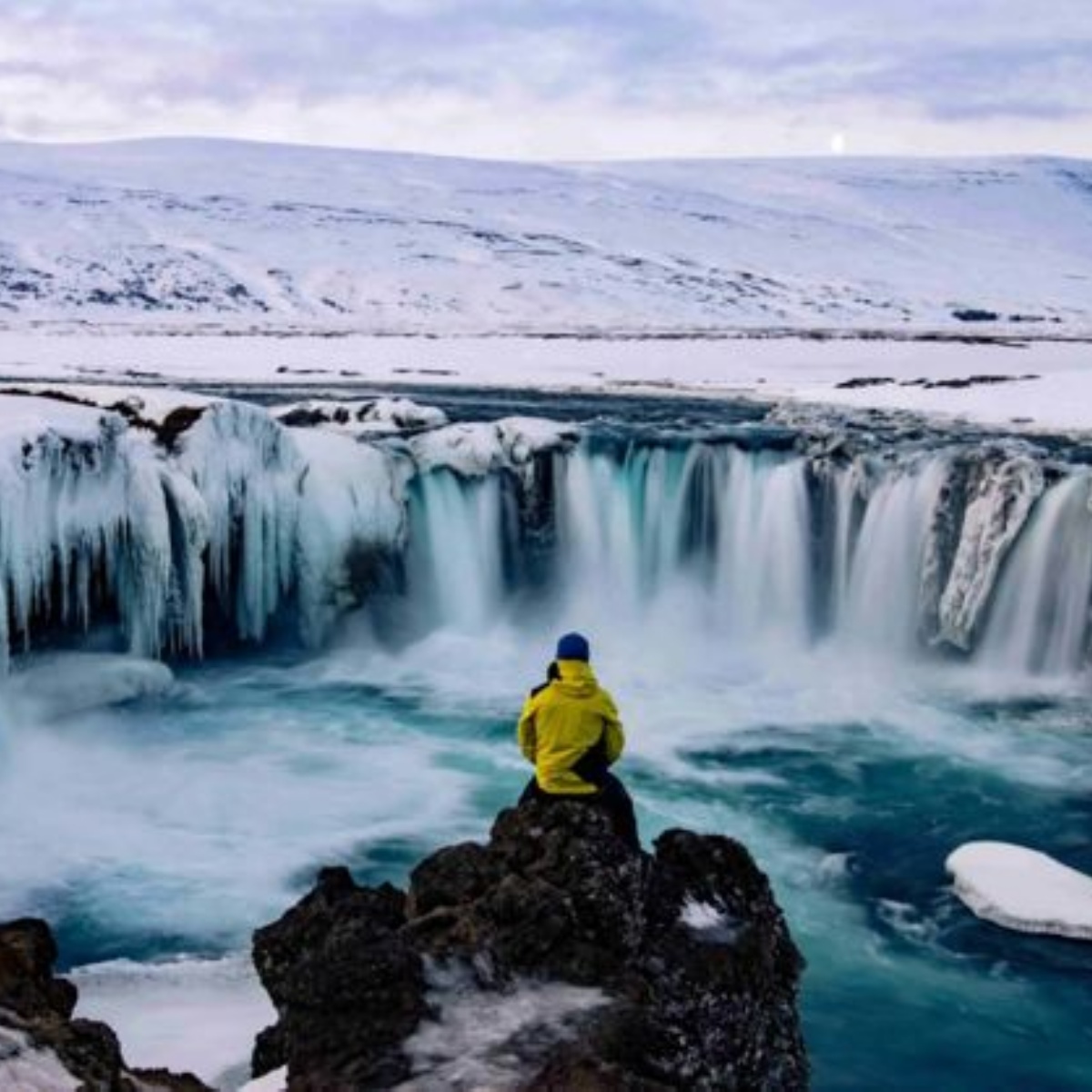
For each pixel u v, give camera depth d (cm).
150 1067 730
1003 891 1030
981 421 2205
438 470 1769
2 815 1166
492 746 1391
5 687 1293
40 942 586
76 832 1144
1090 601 1572
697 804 1254
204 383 3041
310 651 1661
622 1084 461
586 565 1817
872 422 2167
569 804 586
